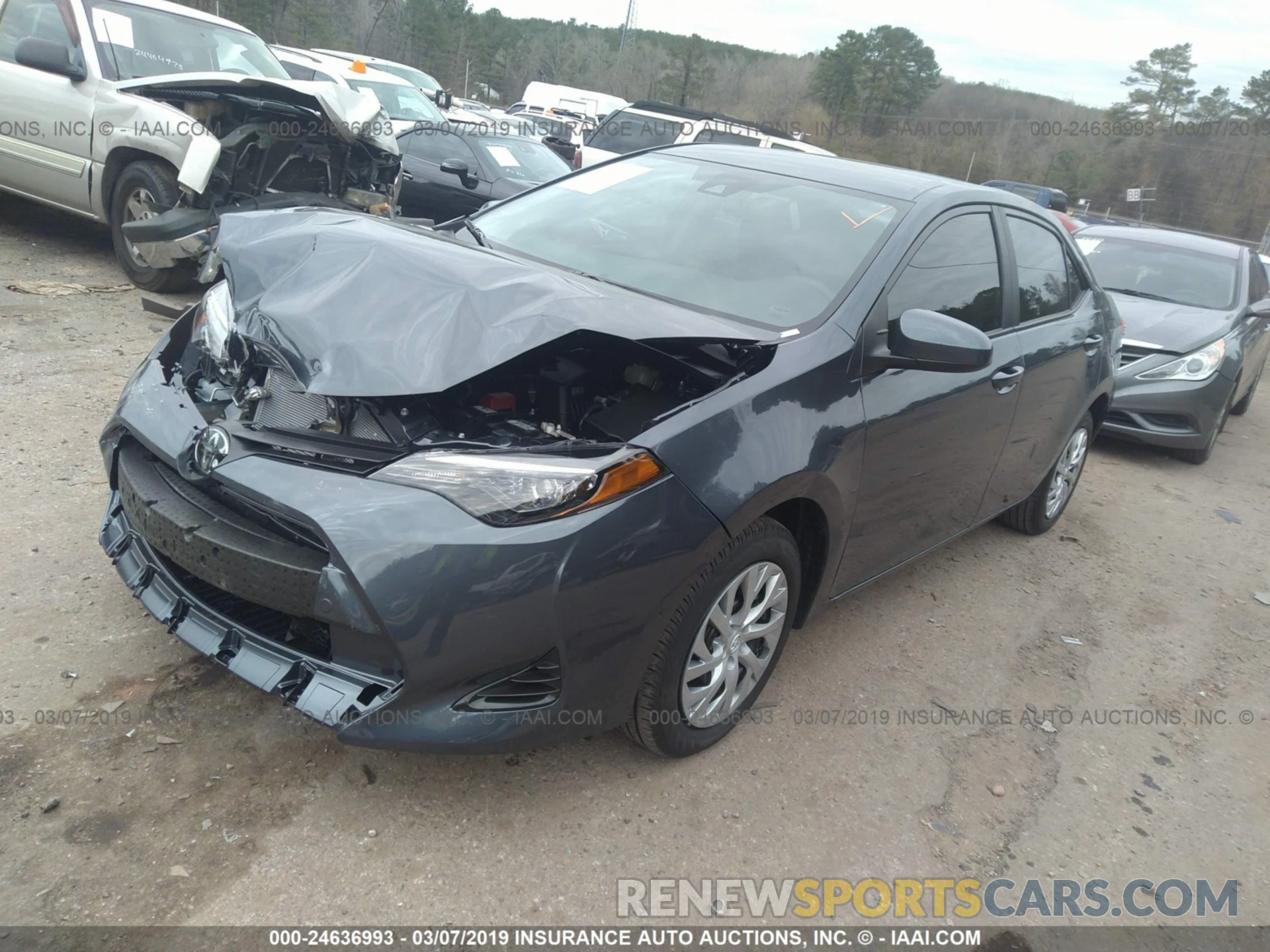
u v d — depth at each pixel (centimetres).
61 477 376
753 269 309
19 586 301
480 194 892
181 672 274
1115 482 649
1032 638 393
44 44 623
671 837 247
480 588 208
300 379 224
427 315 235
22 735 242
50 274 666
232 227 289
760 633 276
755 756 283
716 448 237
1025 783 297
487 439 233
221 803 232
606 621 222
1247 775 323
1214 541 559
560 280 263
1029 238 409
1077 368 436
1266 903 263
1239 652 416
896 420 296
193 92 614
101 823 220
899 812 273
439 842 232
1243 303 748
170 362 290
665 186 364
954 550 471
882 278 300
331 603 211
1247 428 920
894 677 343
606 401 257
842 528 289
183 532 230
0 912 195
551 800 251
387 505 212
